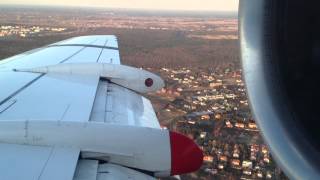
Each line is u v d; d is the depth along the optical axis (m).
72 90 6.66
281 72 2.63
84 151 4.26
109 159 4.30
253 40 2.68
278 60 2.63
